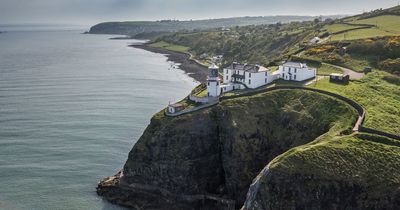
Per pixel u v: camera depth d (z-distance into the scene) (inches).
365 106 4097.0
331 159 3230.8
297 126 4185.5
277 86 4835.1
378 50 6048.2
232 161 4153.5
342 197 3110.2
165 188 4296.3
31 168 4729.3
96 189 4315.9
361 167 3179.1
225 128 4281.5
